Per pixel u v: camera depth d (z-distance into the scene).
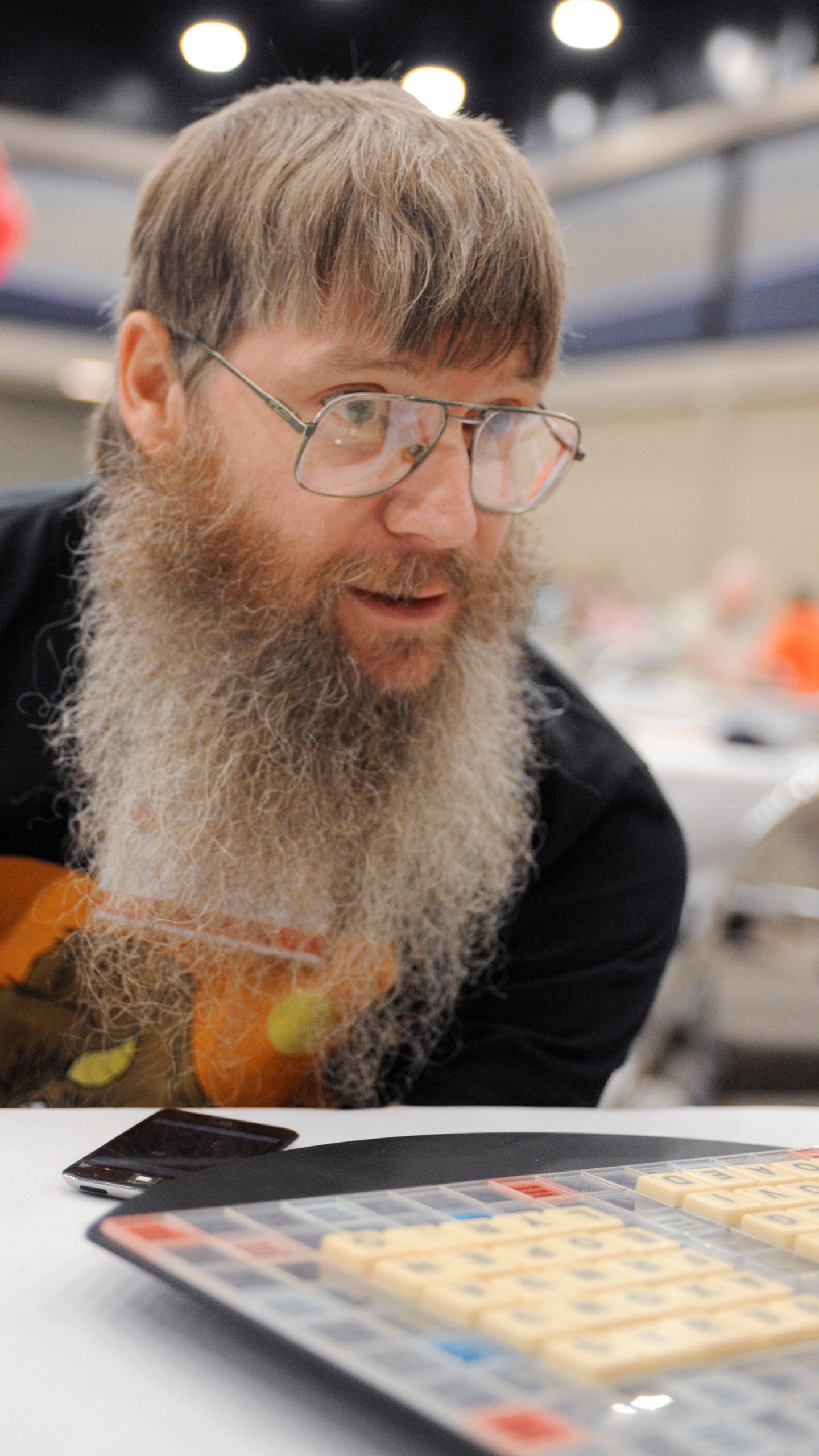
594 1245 0.38
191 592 0.80
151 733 0.80
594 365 8.34
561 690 1.00
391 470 0.73
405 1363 0.30
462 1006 0.88
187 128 0.85
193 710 0.78
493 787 0.85
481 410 0.74
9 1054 0.82
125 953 0.77
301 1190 0.42
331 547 0.75
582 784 0.91
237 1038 0.80
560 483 0.83
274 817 0.76
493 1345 0.31
